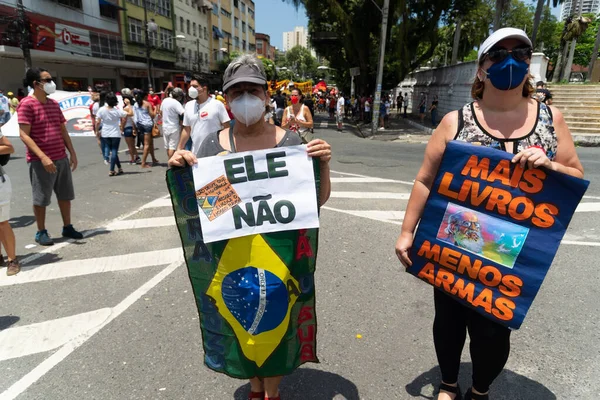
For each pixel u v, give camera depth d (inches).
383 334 126.7
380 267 174.6
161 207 261.4
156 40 1635.1
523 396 101.0
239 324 85.1
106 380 106.4
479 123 82.1
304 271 86.7
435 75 1035.9
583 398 100.4
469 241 83.3
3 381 106.3
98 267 173.9
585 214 246.4
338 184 325.4
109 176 351.9
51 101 191.8
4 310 140.5
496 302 81.6
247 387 104.0
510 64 73.4
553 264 178.5
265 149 83.9
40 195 190.4
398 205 268.5
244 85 80.5
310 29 1161.4
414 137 670.5
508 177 78.9
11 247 164.9
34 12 1007.0
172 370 110.2
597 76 1346.0
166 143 335.0
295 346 88.4
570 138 80.9
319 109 1657.2
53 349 119.3
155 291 153.3
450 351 91.2
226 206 83.2
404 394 102.0
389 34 943.7
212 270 85.2
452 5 914.1
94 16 1251.2
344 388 104.0
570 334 126.9
